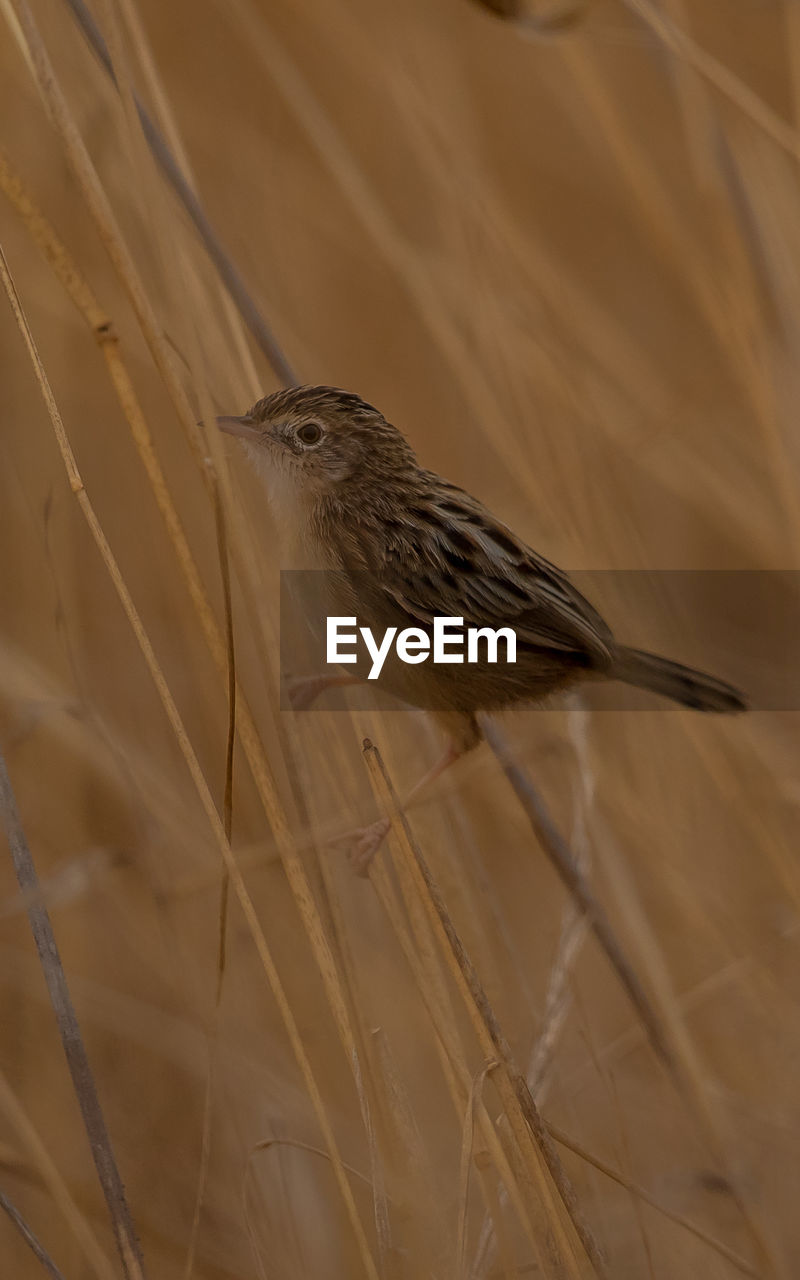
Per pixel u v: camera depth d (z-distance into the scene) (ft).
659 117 38.68
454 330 29.68
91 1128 18.85
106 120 24.11
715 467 35.04
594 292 39.40
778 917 29.58
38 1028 26.40
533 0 24.66
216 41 36.22
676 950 30.99
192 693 29.40
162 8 35.29
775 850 27.48
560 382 29.99
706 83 28.91
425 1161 20.58
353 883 25.64
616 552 30.27
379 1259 18.80
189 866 25.23
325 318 36.09
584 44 31.37
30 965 26.61
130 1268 18.43
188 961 24.53
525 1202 18.83
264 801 19.45
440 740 27.04
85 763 27.55
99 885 26.66
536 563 25.31
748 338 28.76
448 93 34.71
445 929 19.07
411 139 33.22
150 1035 26.00
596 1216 24.39
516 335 30.30
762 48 37.27
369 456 25.34
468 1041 24.85
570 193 41.16
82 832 27.37
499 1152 18.66
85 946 27.86
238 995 25.66
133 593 29.86
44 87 20.47
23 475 28.58
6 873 27.14
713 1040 29.73
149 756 27.73
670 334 39.27
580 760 25.57
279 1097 24.49
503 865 32.01
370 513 25.04
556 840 24.90
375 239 30.45
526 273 31.01
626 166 31.30
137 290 20.11
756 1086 28.84
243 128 34.86
